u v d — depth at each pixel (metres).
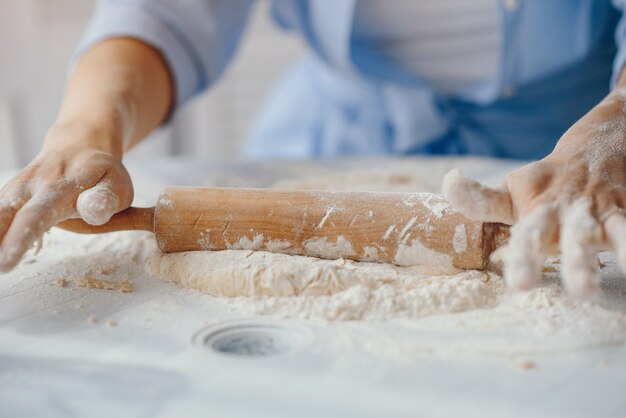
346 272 0.67
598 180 0.61
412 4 1.36
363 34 1.42
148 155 2.37
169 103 1.16
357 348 0.58
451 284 0.66
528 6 1.31
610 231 0.56
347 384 0.52
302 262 0.70
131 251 0.82
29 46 1.97
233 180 1.21
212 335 0.61
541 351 0.56
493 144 1.50
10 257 0.61
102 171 0.73
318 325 0.62
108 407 0.49
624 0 1.09
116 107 0.90
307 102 1.67
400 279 0.68
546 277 0.72
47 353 0.57
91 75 0.99
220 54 1.29
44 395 0.51
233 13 1.32
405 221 0.70
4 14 1.91
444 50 1.41
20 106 2.10
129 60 1.05
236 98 2.45
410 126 1.45
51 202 0.67
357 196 0.73
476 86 1.42
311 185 1.13
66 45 2.12
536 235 0.56
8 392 0.51
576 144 0.66
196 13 1.20
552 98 1.42
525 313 0.63
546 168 0.63
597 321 0.61
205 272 0.69
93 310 0.66
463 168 1.30
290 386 0.52
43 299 0.68
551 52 1.35
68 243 0.85
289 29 1.61
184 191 0.75
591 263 0.55
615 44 1.40
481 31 1.38
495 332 0.60
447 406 0.49
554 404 0.49
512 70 1.37
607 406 0.48
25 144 2.14
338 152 1.60
